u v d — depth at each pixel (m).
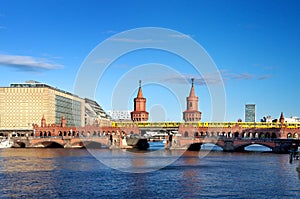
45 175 105.44
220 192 84.12
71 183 93.38
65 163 134.38
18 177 101.75
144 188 88.00
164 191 85.00
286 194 82.19
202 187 89.38
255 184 93.00
